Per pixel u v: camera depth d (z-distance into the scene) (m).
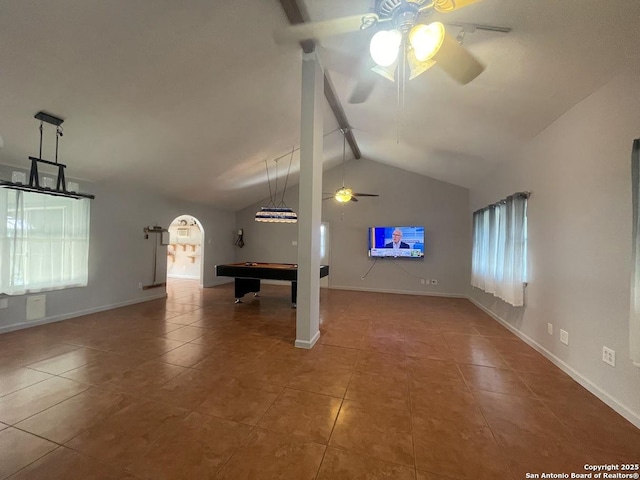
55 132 3.12
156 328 3.78
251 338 3.42
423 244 6.45
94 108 2.92
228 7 2.19
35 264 3.74
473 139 3.88
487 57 2.23
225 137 4.24
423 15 1.62
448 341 3.42
